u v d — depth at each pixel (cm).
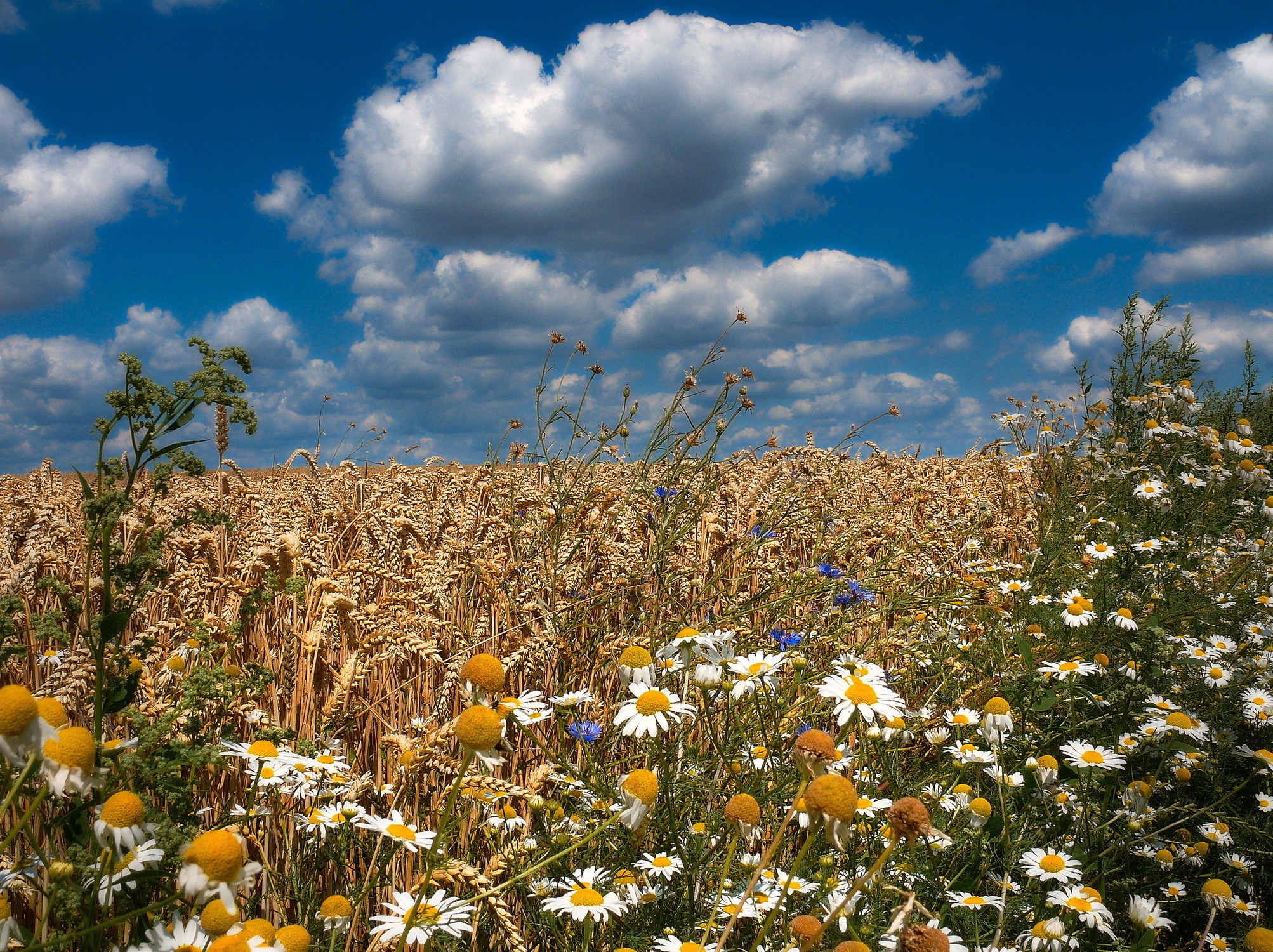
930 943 142
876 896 231
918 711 372
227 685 224
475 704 187
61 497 522
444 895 213
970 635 493
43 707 162
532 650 319
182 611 323
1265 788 361
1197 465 627
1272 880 312
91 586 234
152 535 200
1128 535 495
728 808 196
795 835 274
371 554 422
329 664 312
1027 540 752
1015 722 367
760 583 491
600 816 269
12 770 178
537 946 254
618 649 346
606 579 427
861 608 452
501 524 469
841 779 152
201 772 246
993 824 288
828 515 564
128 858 175
